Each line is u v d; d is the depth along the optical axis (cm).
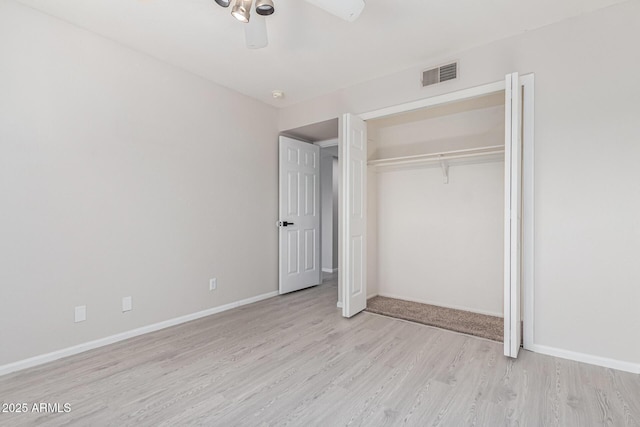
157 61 282
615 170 209
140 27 235
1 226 202
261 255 385
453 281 348
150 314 277
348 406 170
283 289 405
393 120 371
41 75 218
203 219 320
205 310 322
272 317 318
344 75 315
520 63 242
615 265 209
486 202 328
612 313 209
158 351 238
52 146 222
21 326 210
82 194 237
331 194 581
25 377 199
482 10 214
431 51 269
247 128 367
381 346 246
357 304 327
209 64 292
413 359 224
